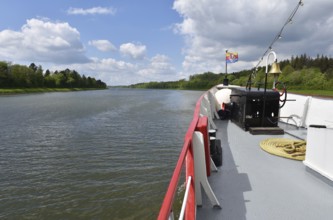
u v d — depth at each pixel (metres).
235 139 4.84
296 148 4.09
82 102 58.97
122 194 12.34
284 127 5.79
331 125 4.90
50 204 11.71
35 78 119.12
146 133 24.02
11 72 107.38
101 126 27.64
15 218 10.80
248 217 2.37
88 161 16.50
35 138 22.25
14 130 25.48
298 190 2.87
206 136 2.94
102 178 13.98
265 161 3.73
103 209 11.23
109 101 63.47
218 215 2.40
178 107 49.00
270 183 3.04
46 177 14.29
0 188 13.07
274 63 5.26
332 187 2.94
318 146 3.06
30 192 12.72
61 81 143.12
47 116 35.03
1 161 16.67
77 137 22.53
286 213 2.43
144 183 13.33
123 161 16.38
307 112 5.63
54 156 17.53
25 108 44.22
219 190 2.88
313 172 3.24
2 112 38.84
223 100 7.49
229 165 3.60
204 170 2.48
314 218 2.35
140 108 46.53
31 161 16.66
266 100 5.28
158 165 15.59
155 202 11.66
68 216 10.86
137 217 10.65
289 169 3.44
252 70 6.08
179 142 20.62
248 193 2.81
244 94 5.39
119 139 21.75
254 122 5.41
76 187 13.11
